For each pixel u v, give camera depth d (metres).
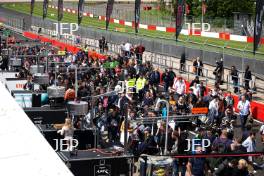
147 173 12.61
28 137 4.44
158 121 17.89
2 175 3.84
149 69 30.27
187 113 20.56
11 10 96.62
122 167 10.93
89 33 56.03
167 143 16.33
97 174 10.80
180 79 26.03
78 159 10.65
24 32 63.44
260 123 24.89
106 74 28.53
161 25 60.88
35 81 22.48
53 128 15.08
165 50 42.59
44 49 35.91
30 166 3.97
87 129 15.18
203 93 25.41
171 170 12.85
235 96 27.06
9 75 25.84
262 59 34.28
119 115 19.72
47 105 17.92
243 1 57.16
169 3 66.06
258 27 25.52
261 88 30.56
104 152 11.49
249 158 16.84
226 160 14.30
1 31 60.88
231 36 40.81
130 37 46.94
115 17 74.38
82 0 47.62
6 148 4.22
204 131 16.50
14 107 5.06
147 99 22.64
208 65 38.25
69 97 17.39
